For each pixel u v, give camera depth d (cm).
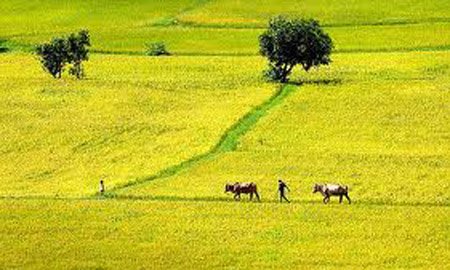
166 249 14038
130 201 16488
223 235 14625
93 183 17750
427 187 16825
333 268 13238
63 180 18050
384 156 18775
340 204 16100
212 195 16700
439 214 15388
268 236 14538
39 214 15750
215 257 13712
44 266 13450
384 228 14788
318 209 15775
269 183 17312
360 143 19825
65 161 19262
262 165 18400
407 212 15525
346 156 18838
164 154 19462
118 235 14688
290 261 13525
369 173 17712
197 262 13538
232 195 16712
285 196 16625
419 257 13562
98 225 15162
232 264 13462
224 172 18050
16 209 16012
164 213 15725
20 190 17400
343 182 17250
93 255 13838
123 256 13788
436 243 14112
